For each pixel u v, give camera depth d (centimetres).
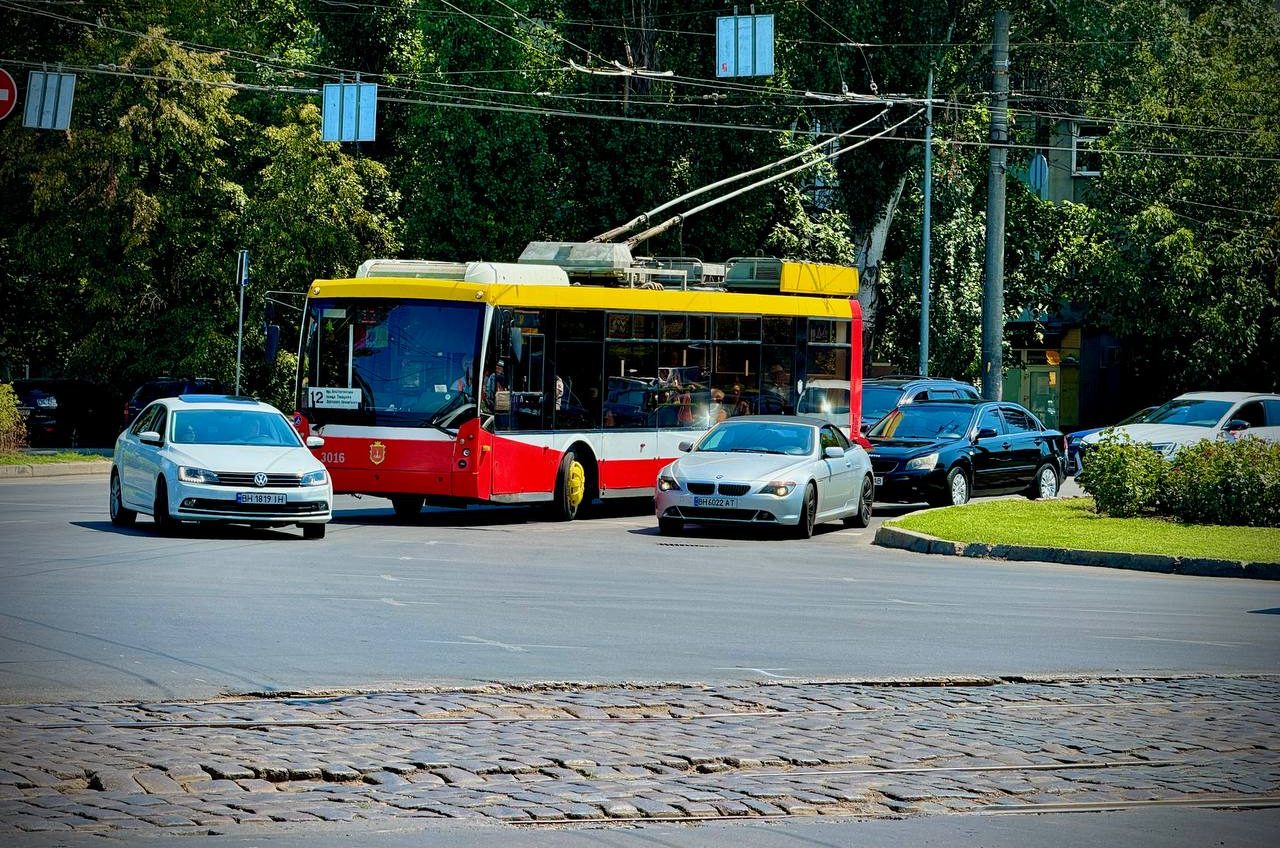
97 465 4656
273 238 5841
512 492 3111
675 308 3494
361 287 3117
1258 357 6756
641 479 3434
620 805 998
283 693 1305
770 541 2955
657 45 5844
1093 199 6875
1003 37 4547
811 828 973
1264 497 3050
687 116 5828
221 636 1598
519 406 3122
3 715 1187
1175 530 2941
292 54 6781
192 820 932
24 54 5819
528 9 5834
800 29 5788
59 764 1039
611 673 1466
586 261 3453
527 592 2041
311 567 2238
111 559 2252
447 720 1227
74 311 6203
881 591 2184
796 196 5934
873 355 6469
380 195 6366
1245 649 1734
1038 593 2212
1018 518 3133
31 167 5775
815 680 1448
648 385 3441
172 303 6028
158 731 1151
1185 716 1345
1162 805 1066
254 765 1051
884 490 3628
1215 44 6750
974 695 1409
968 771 1132
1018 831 988
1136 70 6650
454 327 3059
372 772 1055
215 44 6234
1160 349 6981
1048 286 6925
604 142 5866
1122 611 2034
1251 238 6431
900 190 6266
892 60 5909
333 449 3097
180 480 2572
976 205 6694
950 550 2766
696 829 961
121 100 5738
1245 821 1035
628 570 2361
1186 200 6556
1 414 4822
